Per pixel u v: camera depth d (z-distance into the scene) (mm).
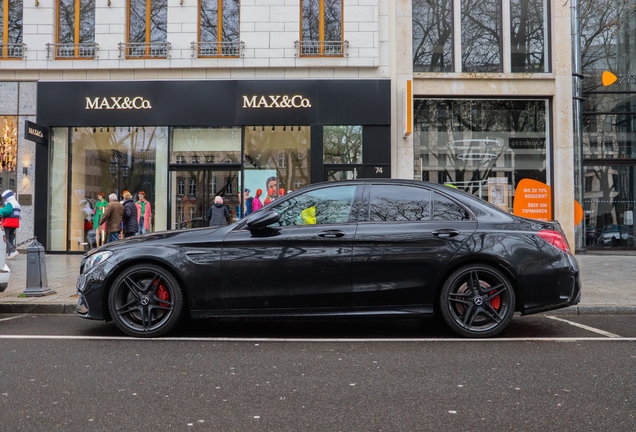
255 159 14227
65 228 14305
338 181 5316
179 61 14023
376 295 4961
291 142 14180
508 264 4906
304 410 3049
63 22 14367
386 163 13992
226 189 14250
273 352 4504
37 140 13562
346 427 2787
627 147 15938
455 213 5113
